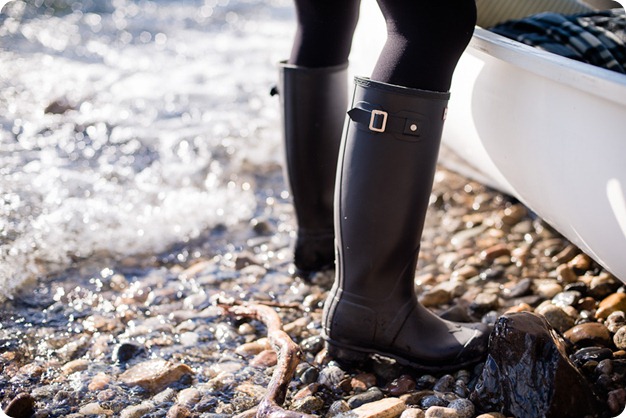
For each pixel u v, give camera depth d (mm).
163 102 3332
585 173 1267
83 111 3154
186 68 3949
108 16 5223
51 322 1629
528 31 1729
